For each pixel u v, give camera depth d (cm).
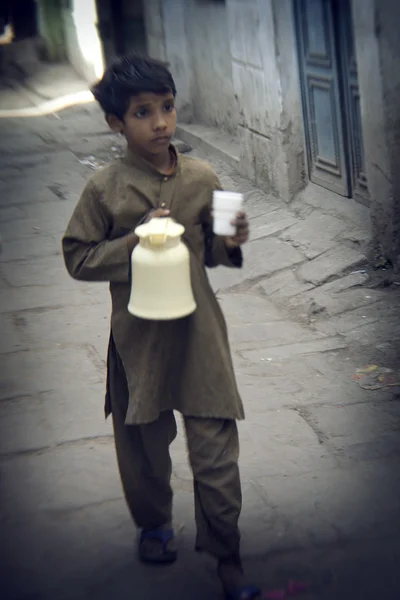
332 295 574
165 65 268
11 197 854
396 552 318
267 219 715
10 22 1764
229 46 866
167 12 999
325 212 684
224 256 279
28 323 563
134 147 269
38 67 1538
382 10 546
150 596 298
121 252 267
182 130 992
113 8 1162
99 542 330
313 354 498
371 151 589
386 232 595
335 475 371
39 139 1075
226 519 273
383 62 554
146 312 262
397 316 536
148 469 302
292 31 692
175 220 271
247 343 521
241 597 276
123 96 262
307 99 702
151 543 316
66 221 783
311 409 432
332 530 332
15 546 329
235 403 278
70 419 429
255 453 391
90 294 611
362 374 468
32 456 396
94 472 379
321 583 302
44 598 299
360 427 412
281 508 347
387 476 369
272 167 754
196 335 275
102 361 500
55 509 352
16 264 678
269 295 598
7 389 464
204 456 275
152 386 276
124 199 269
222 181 829
